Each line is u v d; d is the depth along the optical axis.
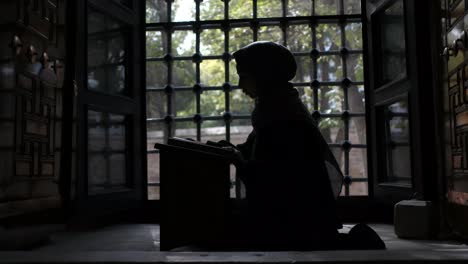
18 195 2.87
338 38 4.99
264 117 2.95
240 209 3.08
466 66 2.97
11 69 2.81
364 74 4.73
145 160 4.88
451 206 3.31
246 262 1.82
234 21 4.97
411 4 3.74
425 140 3.63
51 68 3.42
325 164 3.04
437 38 3.51
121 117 4.65
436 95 3.54
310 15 5.06
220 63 5.66
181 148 2.87
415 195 3.69
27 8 3.04
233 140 5.38
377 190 4.52
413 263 1.84
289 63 3.07
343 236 2.87
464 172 3.04
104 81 4.40
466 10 2.96
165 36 5.04
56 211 3.47
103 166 4.36
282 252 2.02
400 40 4.07
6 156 2.73
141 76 4.92
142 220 4.79
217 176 2.88
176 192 2.86
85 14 4.01
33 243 3.09
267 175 2.87
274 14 5.09
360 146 4.88
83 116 3.97
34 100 3.13
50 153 3.38
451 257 1.86
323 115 4.93
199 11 5.04
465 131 3.02
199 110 5.05
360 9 4.95
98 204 4.12
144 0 4.96
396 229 3.51
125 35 4.76
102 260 1.85
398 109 4.16
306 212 2.85
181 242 2.85
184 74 5.26
